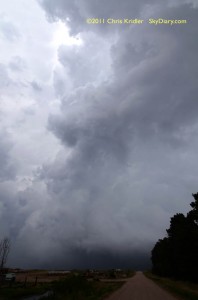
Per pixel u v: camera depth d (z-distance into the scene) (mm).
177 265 55969
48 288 42375
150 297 29203
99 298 28531
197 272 49312
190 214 50375
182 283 49406
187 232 49250
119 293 34094
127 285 50156
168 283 50781
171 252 63469
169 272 70812
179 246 50594
